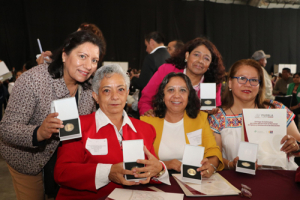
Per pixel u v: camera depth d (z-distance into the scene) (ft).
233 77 6.53
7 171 12.96
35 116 5.48
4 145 5.51
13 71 26.37
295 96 20.29
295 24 48.01
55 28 32.27
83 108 6.21
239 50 45.37
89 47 5.25
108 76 5.21
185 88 6.36
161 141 6.63
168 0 38.63
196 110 6.63
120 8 36.29
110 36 35.88
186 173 4.80
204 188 4.56
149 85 8.63
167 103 6.45
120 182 4.50
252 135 5.45
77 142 5.18
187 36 40.55
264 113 5.46
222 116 6.71
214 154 5.96
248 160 5.20
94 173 4.61
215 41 43.04
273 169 5.69
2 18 29.71
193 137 6.44
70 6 32.89
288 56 48.49
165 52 11.71
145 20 37.55
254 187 4.63
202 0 41.24
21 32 30.76
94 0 34.83
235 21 44.45
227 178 5.05
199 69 7.87
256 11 46.03
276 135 5.38
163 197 4.19
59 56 5.41
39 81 5.30
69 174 4.74
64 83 5.63
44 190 6.25
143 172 4.43
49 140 5.67
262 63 14.55
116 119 5.55
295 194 4.35
